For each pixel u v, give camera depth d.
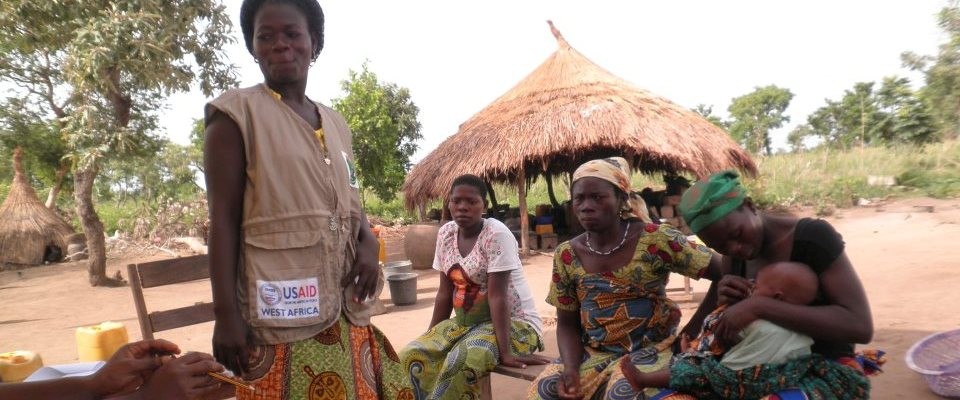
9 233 16.28
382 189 24.23
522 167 12.02
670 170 14.73
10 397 1.55
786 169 19.11
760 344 2.30
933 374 3.67
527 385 4.65
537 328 3.83
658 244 2.94
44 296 11.37
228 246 1.97
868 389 2.35
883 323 5.48
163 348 1.79
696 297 6.83
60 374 2.72
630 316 3.00
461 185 3.66
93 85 10.64
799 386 2.30
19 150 17.08
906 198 15.48
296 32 2.09
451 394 3.46
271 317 2.00
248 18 2.15
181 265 3.71
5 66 13.12
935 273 7.26
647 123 12.20
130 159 12.06
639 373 2.60
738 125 41.88
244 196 2.01
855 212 14.52
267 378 2.02
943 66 20.05
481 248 3.62
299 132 2.06
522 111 13.05
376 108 23.61
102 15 10.62
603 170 2.94
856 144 27.61
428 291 9.27
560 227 15.03
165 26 10.80
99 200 33.69
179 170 34.53
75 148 11.23
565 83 13.61
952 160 17.75
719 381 2.37
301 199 2.02
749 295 2.44
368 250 2.33
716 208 2.34
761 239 2.44
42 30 11.27
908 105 22.66
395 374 2.47
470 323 3.76
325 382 2.11
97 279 11.95
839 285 2.31
